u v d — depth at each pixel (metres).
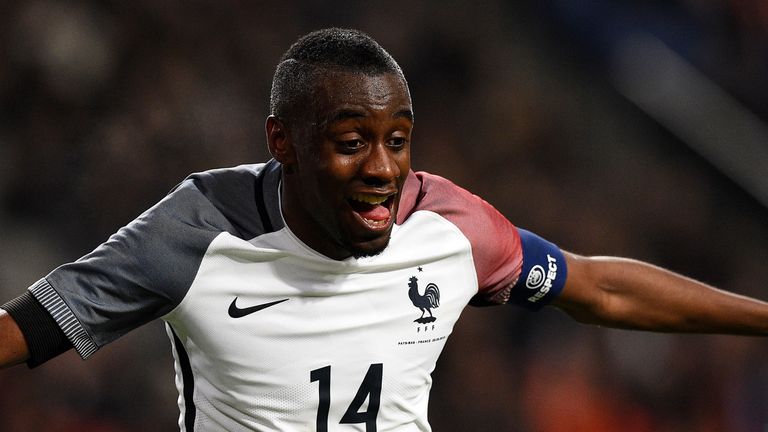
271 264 9.78
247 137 31.36
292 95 9.38
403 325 10.19
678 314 11.45
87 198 28.83
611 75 38.81
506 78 36.81
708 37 40.44
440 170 33.97
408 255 10.17
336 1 34.97
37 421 24.84
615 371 30.66
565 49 38.94
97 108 29.64
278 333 9.77
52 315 9.08
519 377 30.12
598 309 11.35
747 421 30.92
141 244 9.30
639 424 30.17
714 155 37.69
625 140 37.72
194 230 9.49
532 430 29.61
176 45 31.33
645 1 40.31
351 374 10.02
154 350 26.69
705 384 31.06
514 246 10.84
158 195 29.48
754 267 36.59
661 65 38.75
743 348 31.62
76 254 28.28
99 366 25.91
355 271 9.97
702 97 38.53
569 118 37.25
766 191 37.16
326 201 9.33
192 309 9.56
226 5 32.75
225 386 9.90
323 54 9.22
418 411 10.51
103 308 9.19
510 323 30.77
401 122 9.18
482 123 35.44
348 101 9.00
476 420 29.34
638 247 35.50
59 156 28.97
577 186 35.94
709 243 36.59
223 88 31.64
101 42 30.19
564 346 30.73
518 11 38.88
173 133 30.16
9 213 28.27
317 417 9.99
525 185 35.03
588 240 34.81
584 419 29.75
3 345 8.98
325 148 9.16
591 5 39.69
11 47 29.28
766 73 40.53
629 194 36.47
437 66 35.84
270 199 9.88
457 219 10.51
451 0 37.44
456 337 30.05
